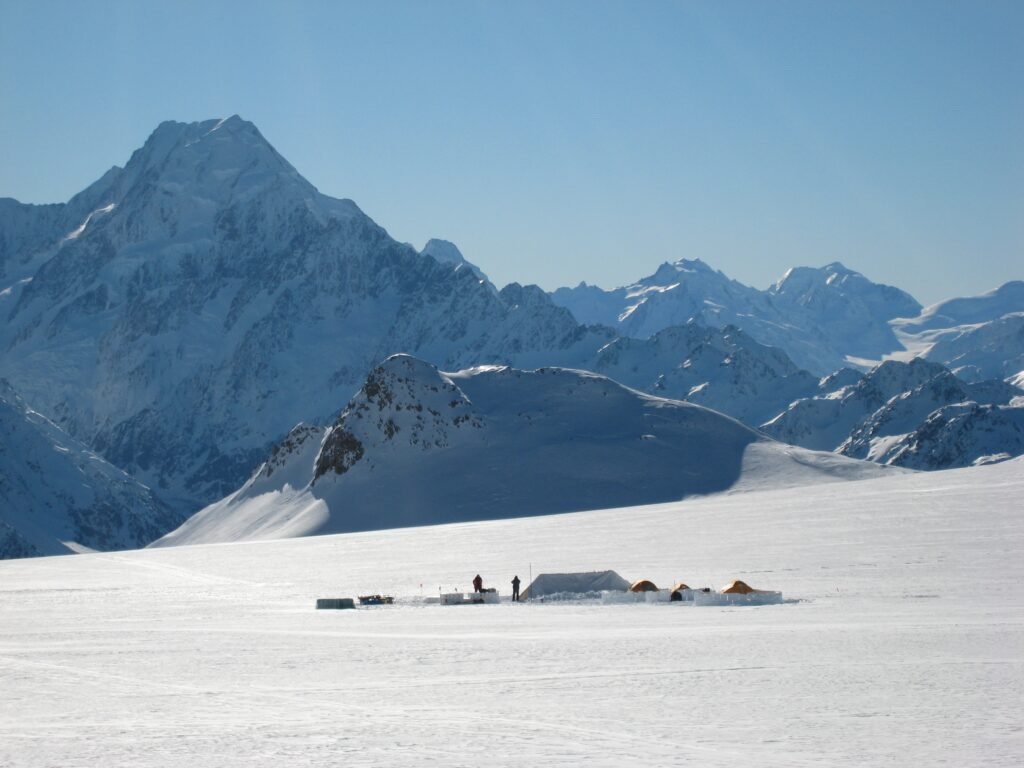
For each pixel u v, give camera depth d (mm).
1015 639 56281
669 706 41219
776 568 109562
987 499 150750
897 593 85250
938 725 36812
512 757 33125
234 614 91500
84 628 80375
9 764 32969
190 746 35438
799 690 43812
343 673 51688
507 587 113938
